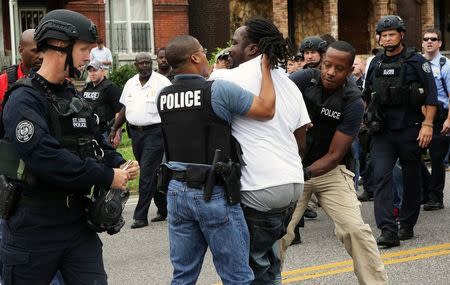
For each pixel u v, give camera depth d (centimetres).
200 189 461
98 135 459
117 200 427
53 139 409
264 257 505
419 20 3056
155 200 1016
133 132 988
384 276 602
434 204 1035
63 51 417
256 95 482
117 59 2500
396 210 926
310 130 601
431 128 801
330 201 608
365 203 1108
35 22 2586
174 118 469
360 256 600
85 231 431
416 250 806
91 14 2556
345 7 3023
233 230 464
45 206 418
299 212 617
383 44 805
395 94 793
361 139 827
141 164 988
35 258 420
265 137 478
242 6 2816
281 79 492
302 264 763
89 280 432
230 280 469
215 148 462
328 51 587
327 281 700
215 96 460
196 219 466
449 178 1315
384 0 2936
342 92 595
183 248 477
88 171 412
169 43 475
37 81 417
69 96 430
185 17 2700
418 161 827
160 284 716
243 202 481
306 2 2920
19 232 418
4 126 419
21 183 416
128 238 927
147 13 2656
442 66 998
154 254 839
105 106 1066
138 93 981
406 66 796
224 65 897
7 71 624
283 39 489
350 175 618
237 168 464
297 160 491
